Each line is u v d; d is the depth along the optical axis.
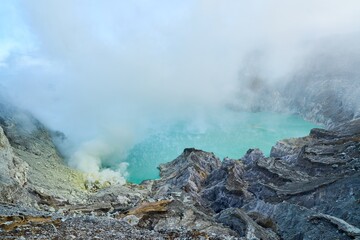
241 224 37.12
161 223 35.12
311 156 55.28
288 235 37.47
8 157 45.88
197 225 35.88
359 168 47.06
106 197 51.44
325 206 41.12
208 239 27.14
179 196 53.56
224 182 55.62
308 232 35.75
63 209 42.31
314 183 46.41
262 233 36.47
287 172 54.31
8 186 38.78
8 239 20.00
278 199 46.31
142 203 40.59
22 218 25.25
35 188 45.44
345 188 41.72
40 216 26.72
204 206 52.81
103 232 24.17
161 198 47.28
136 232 25.86
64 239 21.27
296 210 40.44
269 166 56.84
